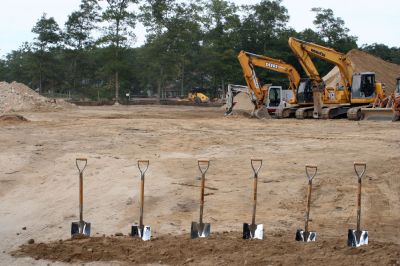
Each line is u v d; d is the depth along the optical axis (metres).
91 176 13.75
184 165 14.80
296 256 7.54
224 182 12.95
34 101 46.03
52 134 21.69
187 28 68.50
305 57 34.66
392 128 25.42
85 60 76.12
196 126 26.20
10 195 12.59
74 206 11.46
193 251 8.01
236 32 80.50
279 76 74.62
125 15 64.69
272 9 80.88
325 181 12.84
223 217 10.43
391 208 10.91
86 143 19.03
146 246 8.36
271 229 9.55
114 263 7.75
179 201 11.53
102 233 9.70
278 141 20.02
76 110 46.28
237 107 41.19
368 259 7.29
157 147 18.28
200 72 85.56
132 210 11.06
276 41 80.62
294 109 36.56
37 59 73.88
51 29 73.31
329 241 8.41
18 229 10.20
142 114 39.47
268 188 12.37
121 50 65.50
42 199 12.16
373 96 33.91
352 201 11.35
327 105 35.00
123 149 17.73
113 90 72.69
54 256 8.14
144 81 90.75
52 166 14.94
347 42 83.94
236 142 19.70
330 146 18.27
